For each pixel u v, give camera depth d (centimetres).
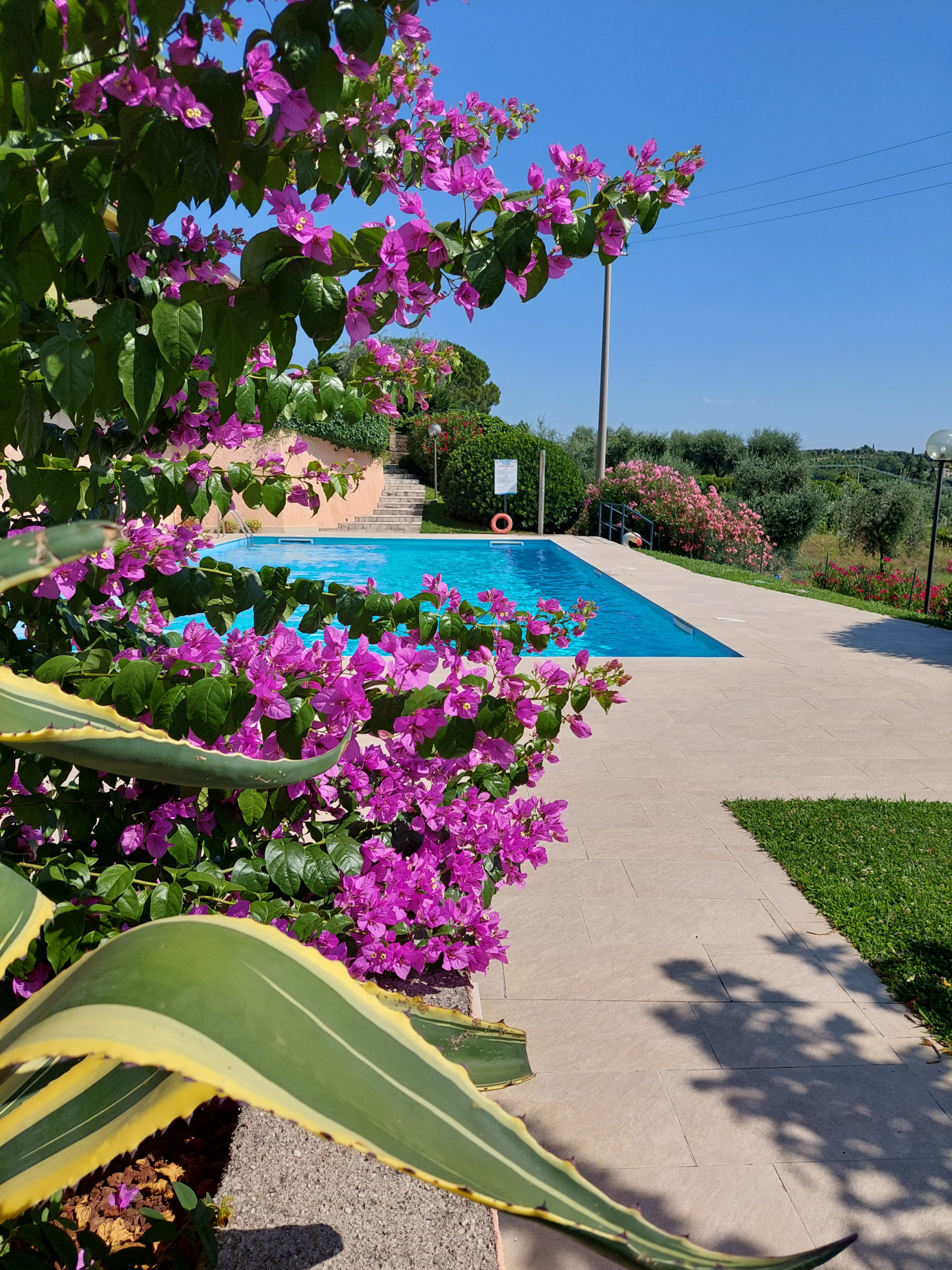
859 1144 259
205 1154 221
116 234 139
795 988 334
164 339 113
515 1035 160
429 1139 72
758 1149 256
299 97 111
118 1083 99
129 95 103
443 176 133
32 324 128
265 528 2003
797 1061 294
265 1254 170
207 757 108
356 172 147
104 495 179
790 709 712
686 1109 271
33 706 114
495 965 344
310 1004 78
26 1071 110
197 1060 69
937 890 406
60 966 168
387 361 241
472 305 141
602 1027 309
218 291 122
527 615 210
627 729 653
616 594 1455
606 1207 71
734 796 525
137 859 208
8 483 155
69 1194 200
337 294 120
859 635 1020
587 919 380
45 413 158
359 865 220
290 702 170
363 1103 73
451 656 198
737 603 1246
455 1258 169
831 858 438
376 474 2367
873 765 587
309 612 200
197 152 106
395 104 153
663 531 2128
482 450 2253
